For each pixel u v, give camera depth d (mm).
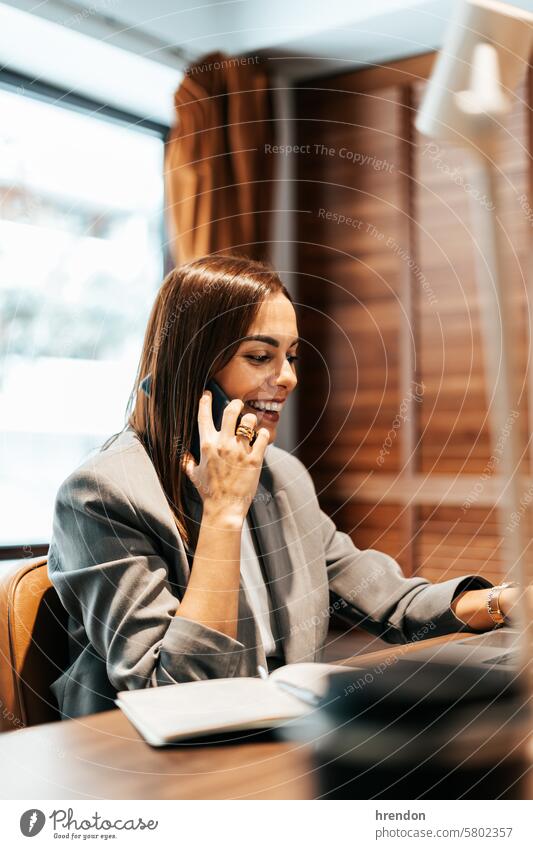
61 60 2408
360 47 2842
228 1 2783
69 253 2461
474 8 505
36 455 2363
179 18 2611
